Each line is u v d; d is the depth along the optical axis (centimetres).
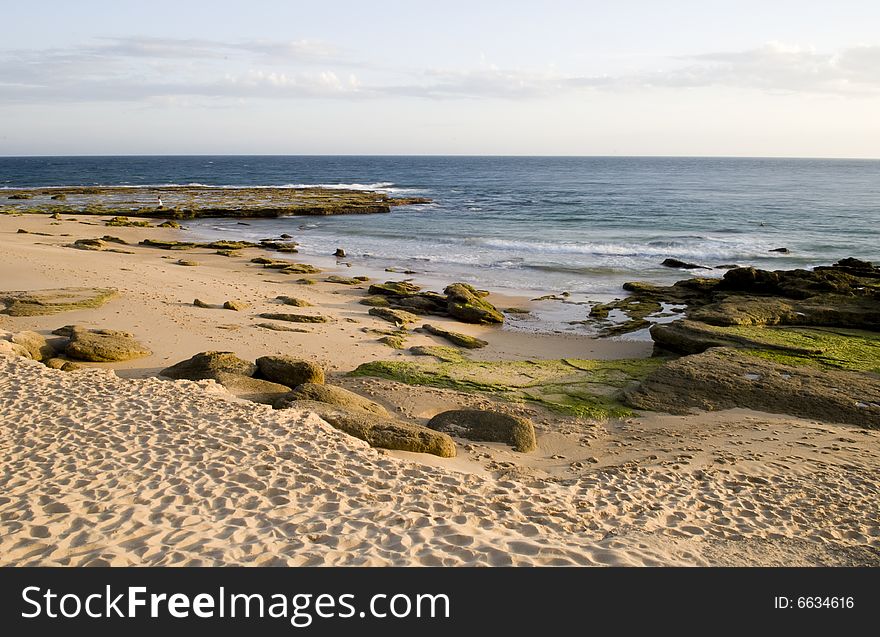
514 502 861
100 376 1323
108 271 2616
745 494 933
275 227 5094
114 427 1030
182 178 12525
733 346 1664
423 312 2428
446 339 2027
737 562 725
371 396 1377
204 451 948
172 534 704
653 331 1845
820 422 1244
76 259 2830
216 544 686
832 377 1394
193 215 5553
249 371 1426
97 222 4906
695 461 1066
